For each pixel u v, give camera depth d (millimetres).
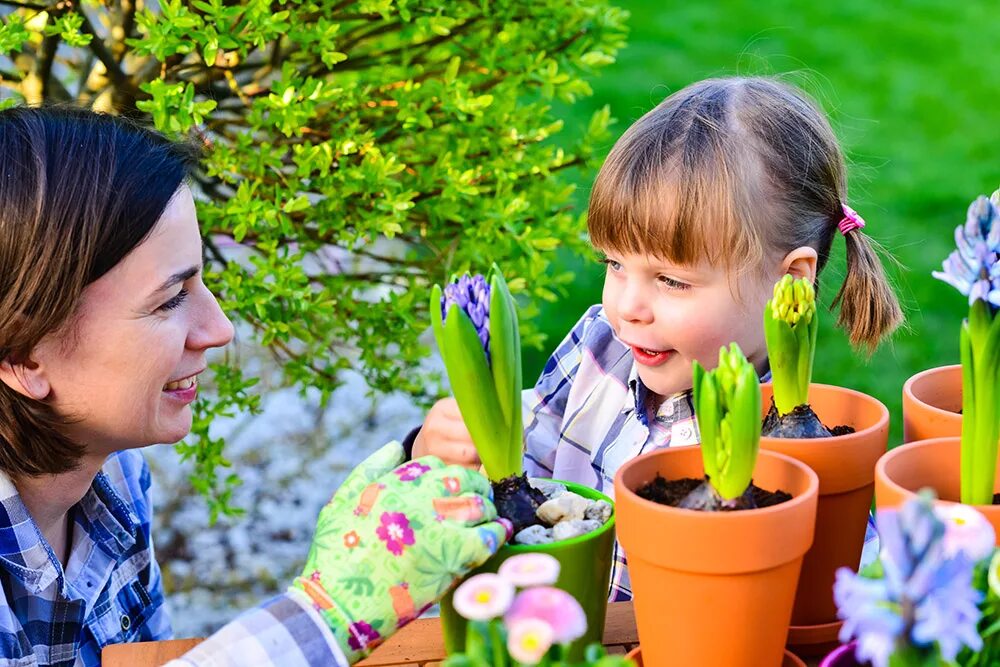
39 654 1245
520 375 893
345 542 835
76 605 1270
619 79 4551
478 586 609
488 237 1853
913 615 554
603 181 1173
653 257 1135
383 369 2094
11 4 1828
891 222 3605
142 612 1439
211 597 2463
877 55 4891
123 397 1112
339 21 1907
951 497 793
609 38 1999
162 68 1907
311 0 1794
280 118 1724
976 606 656
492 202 1873
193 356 1178
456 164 1857
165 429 1179
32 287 1034
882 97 4504
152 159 1107
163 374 1125
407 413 3129
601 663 585
